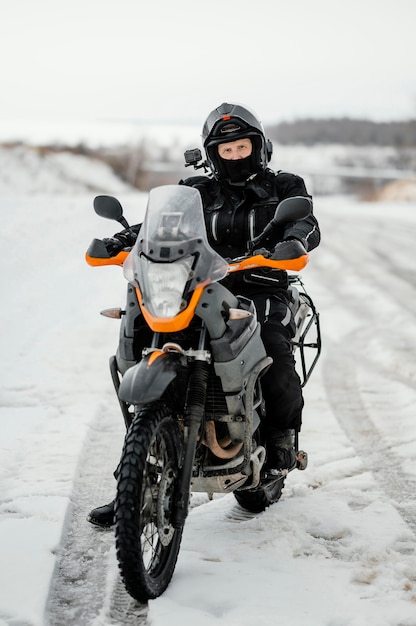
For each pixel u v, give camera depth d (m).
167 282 6.66
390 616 6.30
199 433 7.12
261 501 8.48
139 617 6.46
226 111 8.37
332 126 181.38
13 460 9.84
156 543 7.25
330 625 6.19
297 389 8.05
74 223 33.94
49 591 6.73
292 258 6.91
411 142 164.62
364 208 72.00
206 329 6.87
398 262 32.38
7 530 7.84
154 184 103.56
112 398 12.75
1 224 32.25
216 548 7.65
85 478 9.52
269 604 6.52
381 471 9.78
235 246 8.56
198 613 6.33
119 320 18.28
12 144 101.75
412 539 7.78
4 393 12.67
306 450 10.55
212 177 8.91
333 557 7.46
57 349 15.50
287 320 8.27
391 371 14.79
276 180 8.70
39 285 22.20
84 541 7.87
